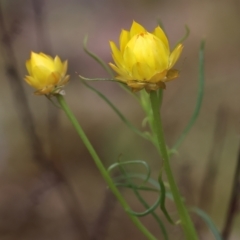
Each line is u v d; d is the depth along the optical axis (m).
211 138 0.91
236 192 0.64
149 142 0.92
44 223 0.83
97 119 1.02
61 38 1.21
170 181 0.56
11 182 0.92
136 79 0.54
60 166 0.82
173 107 1.00
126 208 0.57
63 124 1.02
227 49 1.17
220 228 0.76
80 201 0.87
